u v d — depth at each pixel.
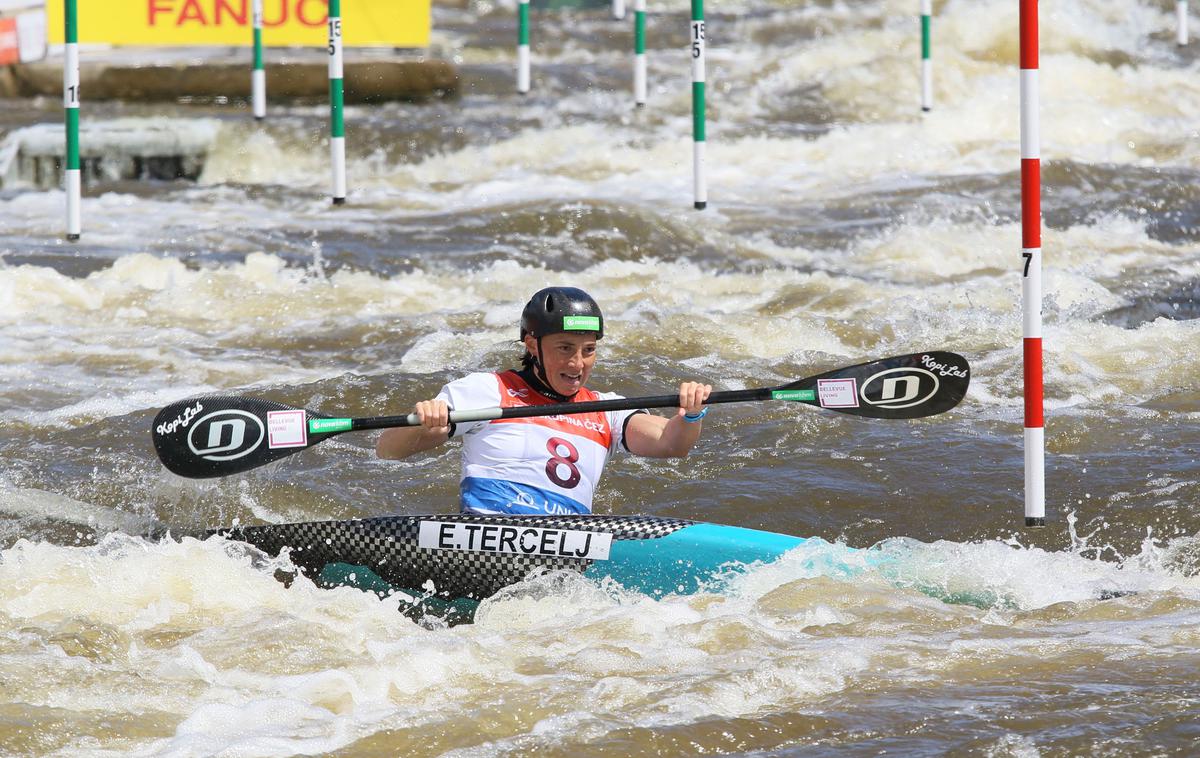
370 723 13.42
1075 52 74.06
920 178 52.84
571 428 19.77
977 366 29.78
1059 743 12.43
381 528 19.05
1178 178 50.44
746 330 32.53
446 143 59.66
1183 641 15.17
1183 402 26.94
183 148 57.53
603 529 18.62
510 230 43.97
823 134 61.47
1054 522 21.50
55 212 48.50
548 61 81.62
